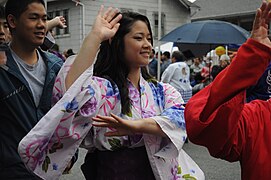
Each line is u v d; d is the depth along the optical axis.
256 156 1.56
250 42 1.41
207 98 1.46
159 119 1.95
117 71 2.08
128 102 2.04
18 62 2.20
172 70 7.59
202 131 1.46
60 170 1.91
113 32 1.96
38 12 2.18
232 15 29.11
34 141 1.80
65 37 19.72
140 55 2.06
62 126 1.85
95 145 2.04
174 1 21.81
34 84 2.21
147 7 21.08
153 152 1.99
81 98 1.85
